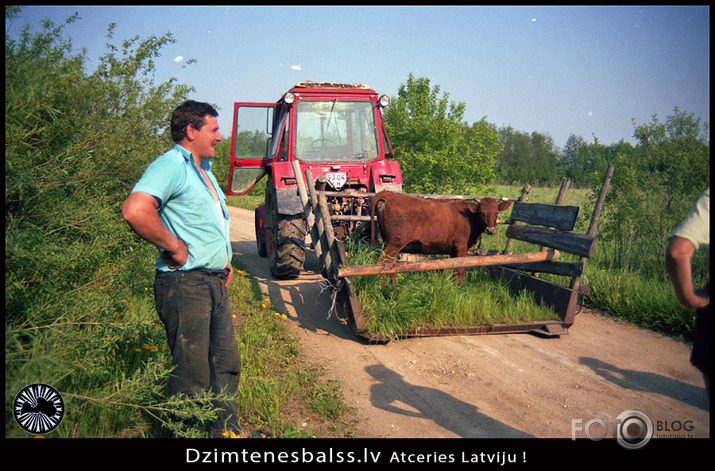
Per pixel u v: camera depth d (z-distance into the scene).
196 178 2.44
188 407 2.41
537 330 4.64
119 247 3.81
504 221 5.89
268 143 7.78
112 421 2.63
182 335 2.41
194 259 2.41
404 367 3.88
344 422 2.99
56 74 2.86
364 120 6.95
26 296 2.59
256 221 8.97
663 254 6.04
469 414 3.11
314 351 4.23
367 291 4.74
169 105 4.95
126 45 4.74
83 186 3.49
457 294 4.81
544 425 2.96
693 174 6.12
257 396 3.16
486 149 10.31
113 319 3.01
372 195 5.63
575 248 4.64
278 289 6.37
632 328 4.92
